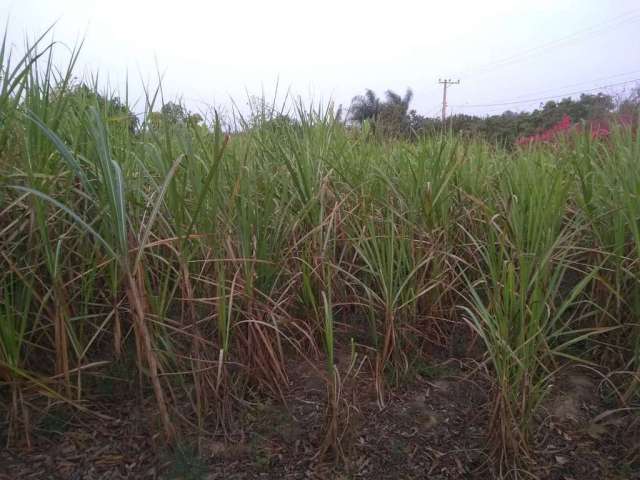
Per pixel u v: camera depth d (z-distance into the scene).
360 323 3.38
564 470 2.43
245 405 2.69
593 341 3.01
